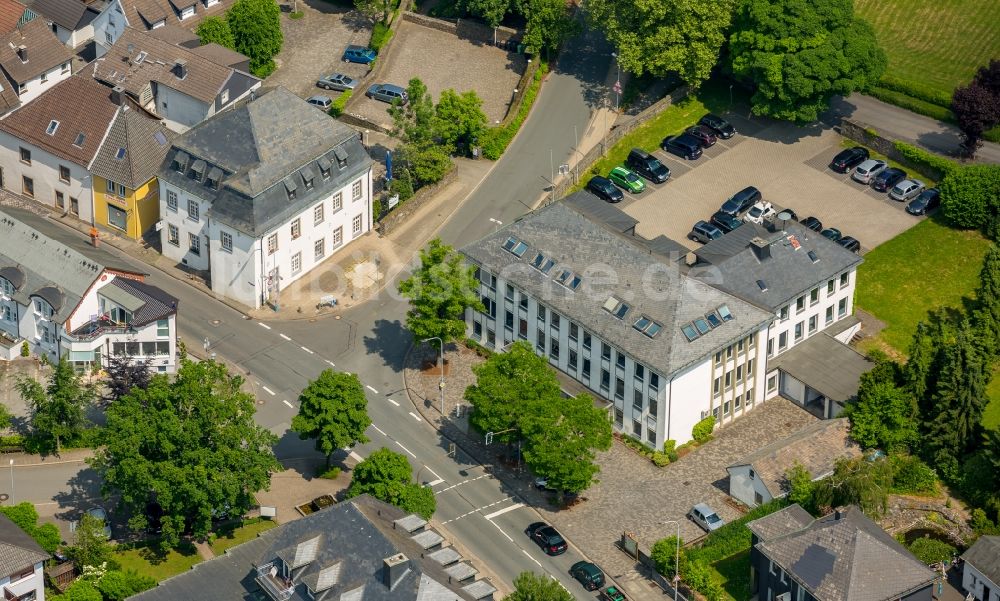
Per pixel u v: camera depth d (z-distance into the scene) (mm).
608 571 162500
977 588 160750
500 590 159125
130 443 157125
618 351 175750
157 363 184000
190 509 161125
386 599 139750
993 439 170875
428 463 175125
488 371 171625
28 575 151625
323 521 146750
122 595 153375
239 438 160125
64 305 182125
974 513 169375
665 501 170875
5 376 184125
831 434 175125
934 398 175625
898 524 169500
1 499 168750
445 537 165375
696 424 178375
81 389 175750
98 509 166500
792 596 154875
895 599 151250
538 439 166000
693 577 157875
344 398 167875
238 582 147500
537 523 166375
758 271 183375
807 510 166625
